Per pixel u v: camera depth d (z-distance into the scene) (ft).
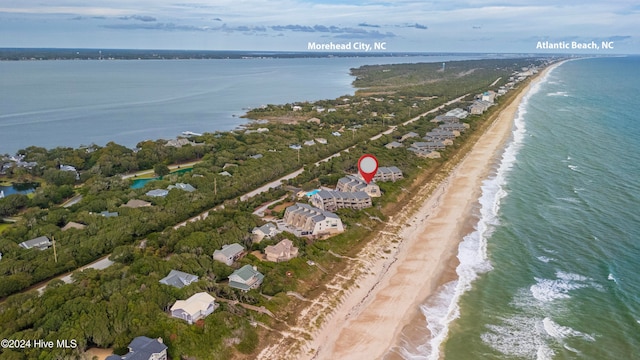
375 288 250.57
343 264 273.33
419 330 215.51
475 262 274.36
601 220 326.44
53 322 194.70
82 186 416.46
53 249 266.16
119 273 235.40
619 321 216.13
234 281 236.22
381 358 197.67
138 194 367.66
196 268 242.17
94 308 200.54
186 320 201.36
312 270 257.14
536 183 410.11
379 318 224.33
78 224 311.88
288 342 203.51
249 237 284.82
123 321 196.03
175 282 227.20
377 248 294.46
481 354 197.98
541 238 301.43
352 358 197.67
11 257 258.98
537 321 217.97
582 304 229.66
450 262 276.00
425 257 283.18
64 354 178.81
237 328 199.31
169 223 312.91
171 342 188.65
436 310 230.07
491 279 255.29
